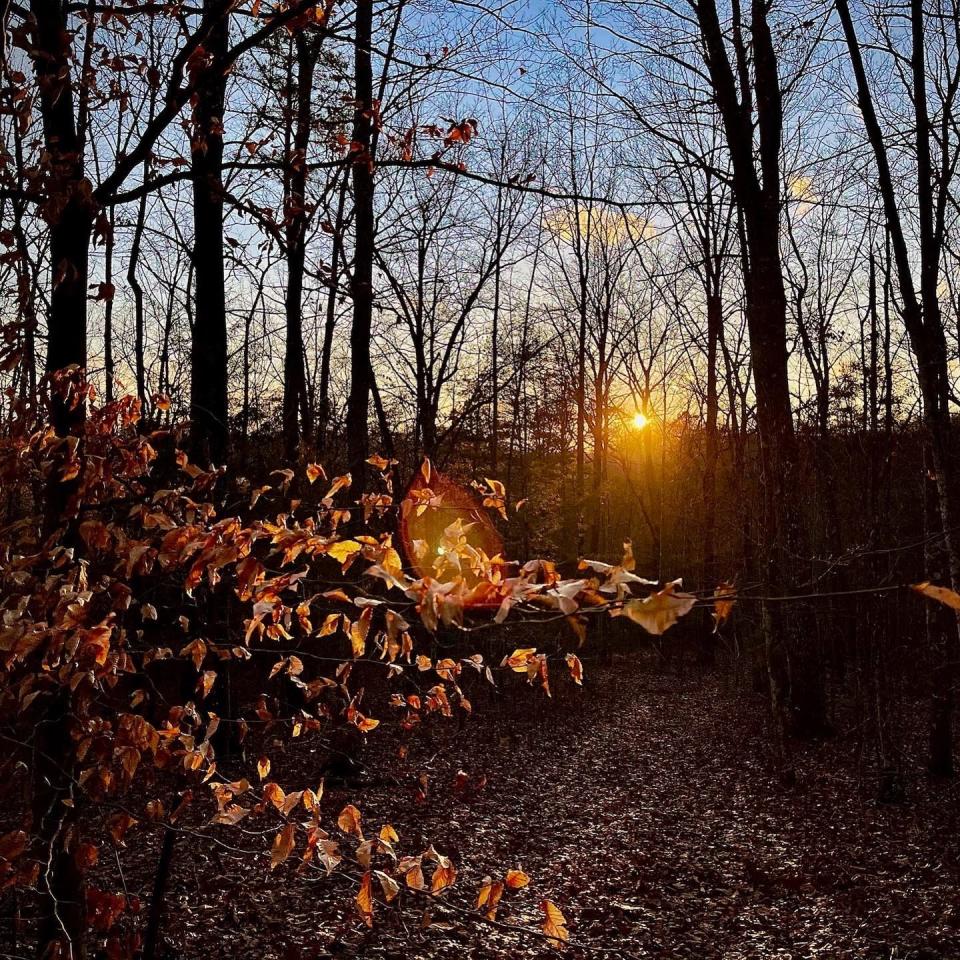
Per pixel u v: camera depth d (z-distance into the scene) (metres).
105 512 3.47
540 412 35.38
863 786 12.22
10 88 3.40
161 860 3.71
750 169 15.31
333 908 6.55
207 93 4.46
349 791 10.55
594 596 1.87
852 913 7.58
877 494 13.79
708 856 9.39
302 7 3.72
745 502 16.64
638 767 14.50
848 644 15.60
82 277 3.67
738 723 18.39
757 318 15.23
